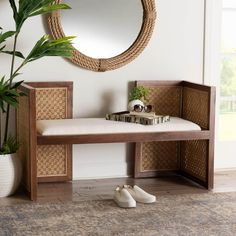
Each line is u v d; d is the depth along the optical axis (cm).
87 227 426
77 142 486
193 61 570
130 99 541
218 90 581
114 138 493
